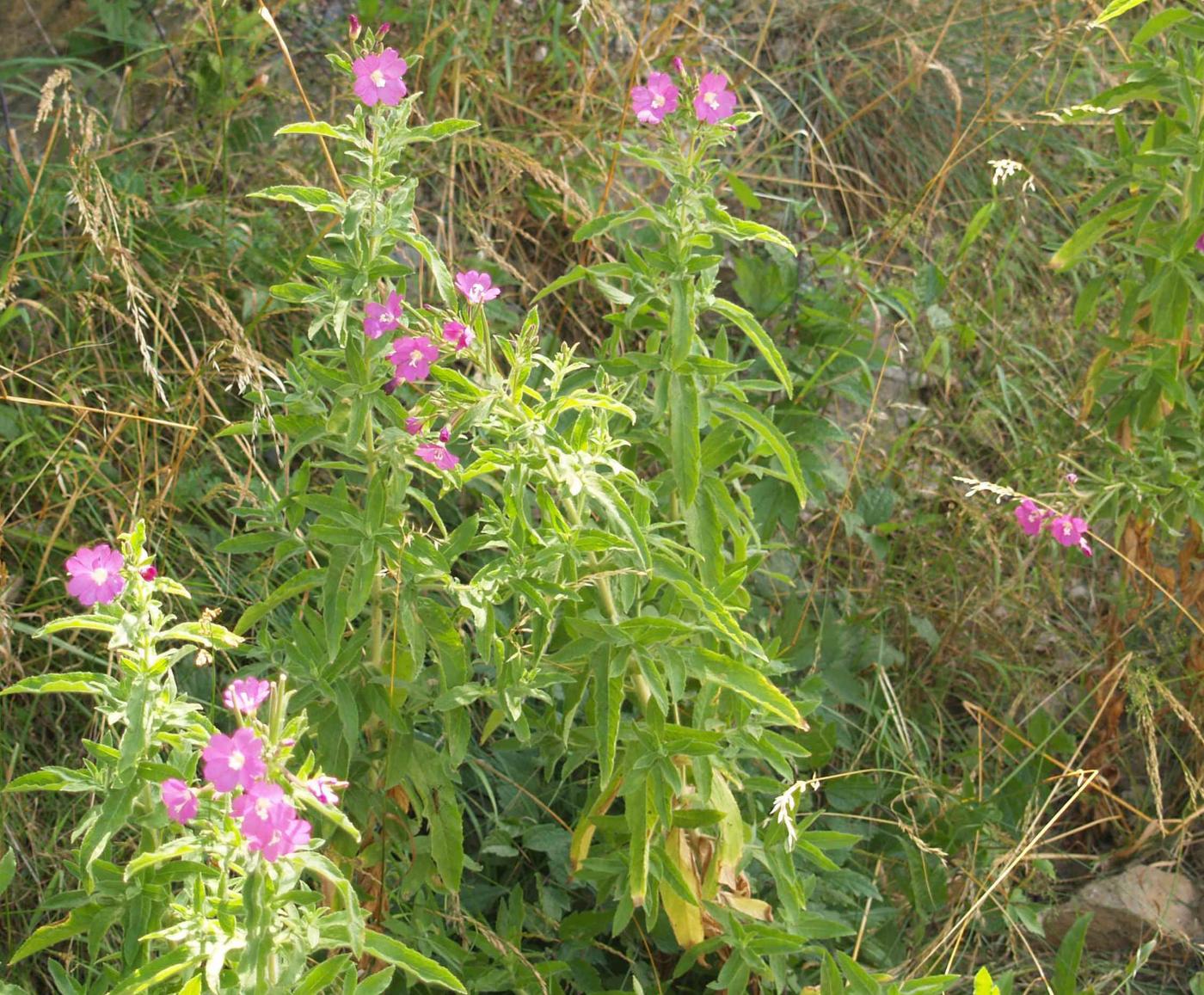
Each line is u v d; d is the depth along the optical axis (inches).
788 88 177.6
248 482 109.9
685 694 106.9
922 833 124.9
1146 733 131.6
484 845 112.4
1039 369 156.4
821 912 115.7
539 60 164.4
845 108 178.1
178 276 123.9
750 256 148.8
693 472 97.9
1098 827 135.9
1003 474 158.1
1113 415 131.7
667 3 169.8
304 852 71.1
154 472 122.2
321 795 69.9
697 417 98.4
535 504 121.0
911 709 139.9
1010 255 171.8
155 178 139.3
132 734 72.1
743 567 101.2
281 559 97.0
